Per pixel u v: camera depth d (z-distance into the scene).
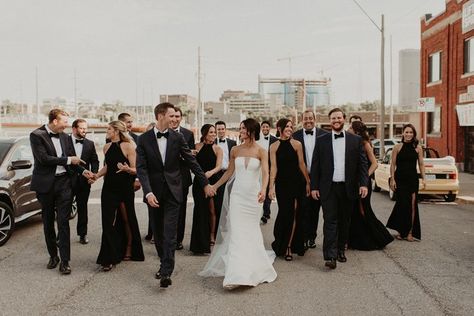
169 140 5.90
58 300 5.29
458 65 23.28
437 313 4.86
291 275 6.23
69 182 6.46
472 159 22.31
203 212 7.38
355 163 6.64
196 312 4.90
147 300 5.27
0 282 5.95
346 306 5.06
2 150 8.74
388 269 6.50
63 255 6.33
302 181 7.09
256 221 6.04
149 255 7.32
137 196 14.01
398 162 8.36
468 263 6.80
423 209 12.08
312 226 7.84
